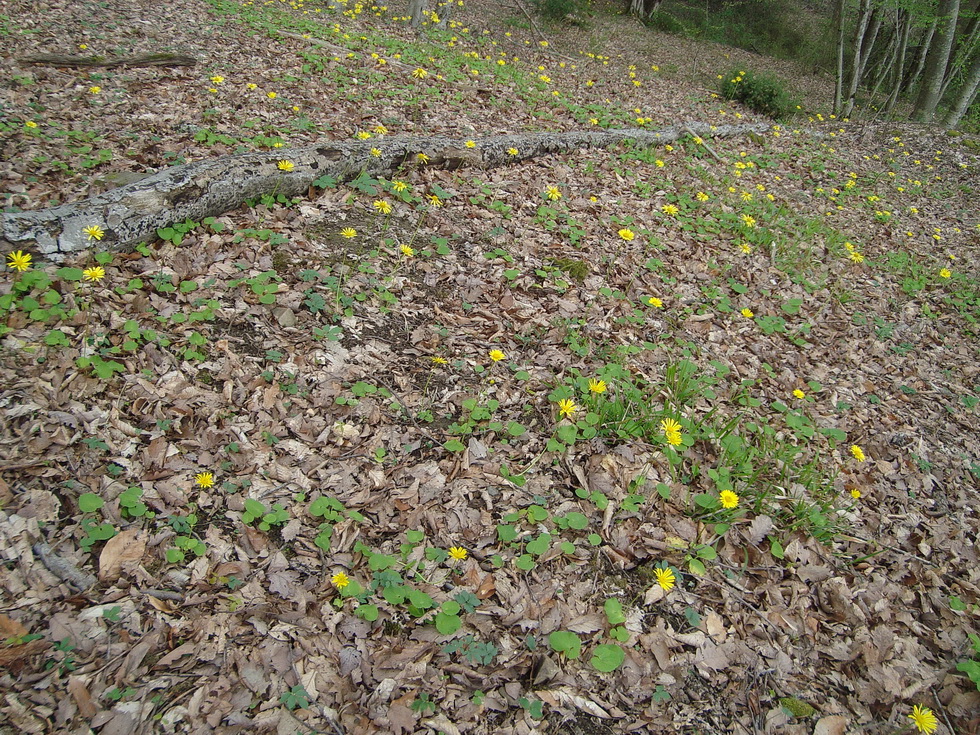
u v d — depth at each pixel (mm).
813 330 4844
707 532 2861
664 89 11633
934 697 2424
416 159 5227
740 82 12195
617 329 4113
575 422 3246
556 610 2482
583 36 15000
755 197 6859
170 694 2031
